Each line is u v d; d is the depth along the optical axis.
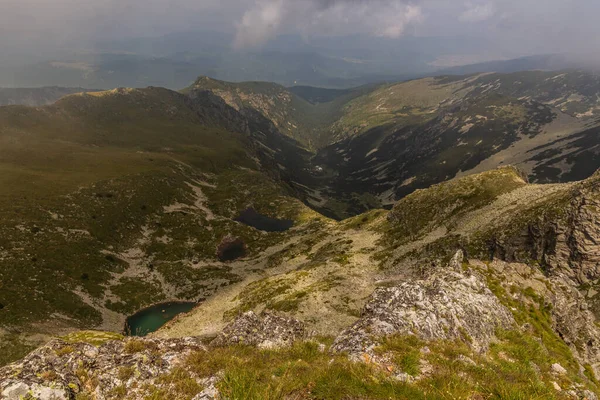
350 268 102.44
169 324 100.38
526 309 29.89
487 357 19.08
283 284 96.94
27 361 14.97
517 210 94.44
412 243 111.50
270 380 13.45
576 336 29.31
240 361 16.31
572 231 73.81
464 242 93.12
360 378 13.24
